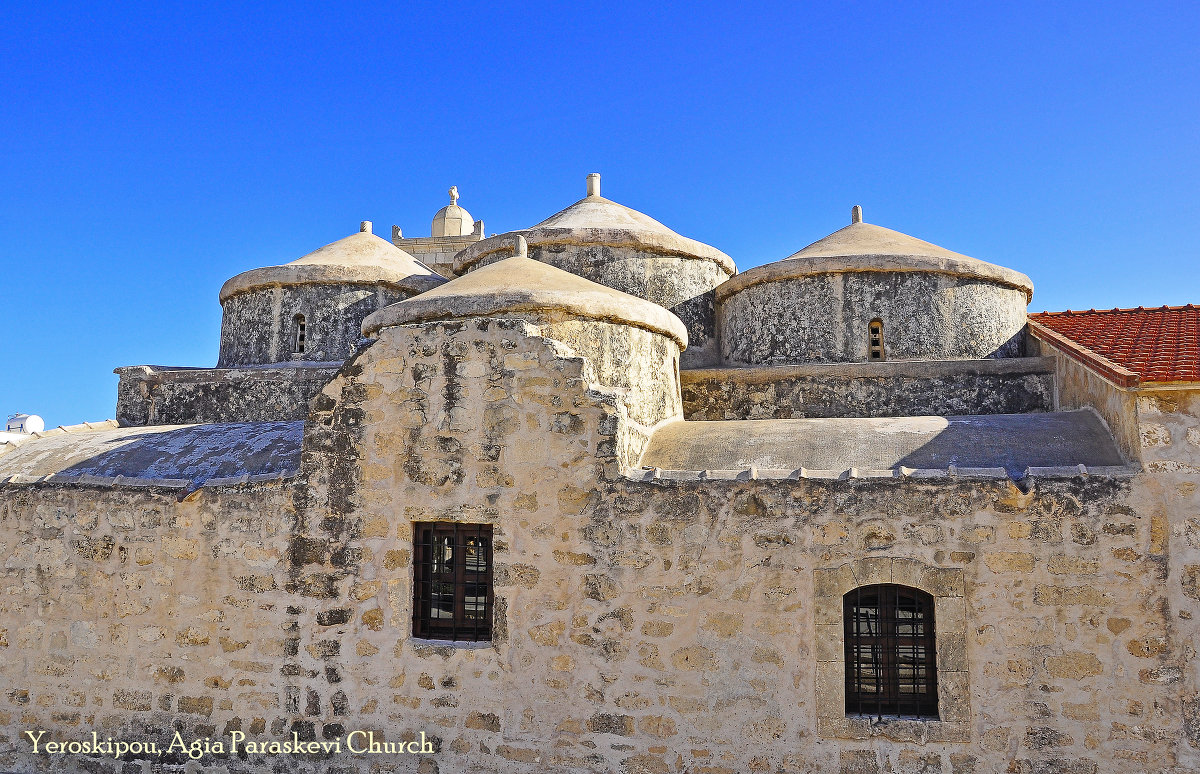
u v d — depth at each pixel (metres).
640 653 8.05
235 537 9.02
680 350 11.18
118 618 9.20
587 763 8.05
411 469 8.70
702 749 7.86
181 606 9.06
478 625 8.61
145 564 9.20
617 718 8.04
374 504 8.75
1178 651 7.20
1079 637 7.38
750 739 7.78
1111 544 7.39
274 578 8.88
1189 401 7.40
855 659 7.88
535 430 8.45
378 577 8.66
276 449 9.58
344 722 8.58
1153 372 7.45
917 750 7.52
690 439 9.18
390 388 8.85
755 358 12.77
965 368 10.89
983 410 10.79
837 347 12.15
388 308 10.03
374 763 8.48
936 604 7.61
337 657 8.66
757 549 7.93
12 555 9.53
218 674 8.91
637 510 8.16
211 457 9.68
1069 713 7.34
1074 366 9.58
